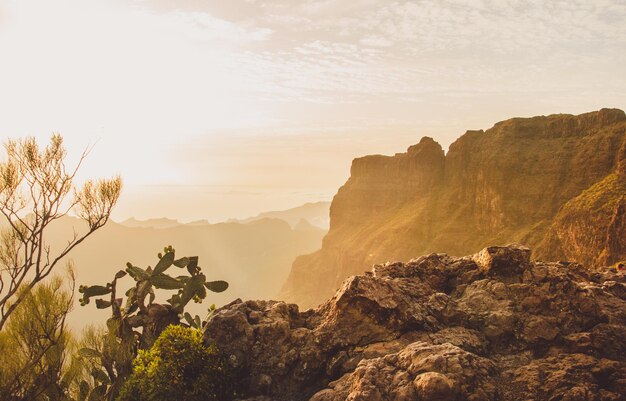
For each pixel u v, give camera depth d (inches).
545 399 329.1
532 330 406.3
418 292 470.3
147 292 503.5
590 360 362.6
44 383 392.2
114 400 410.3
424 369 334.0
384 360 357.1
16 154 434.9
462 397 319.9
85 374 414.0
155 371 394.3
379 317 423.2
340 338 418.6
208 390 390.0
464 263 510.0
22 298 394.9
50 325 395.2
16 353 382.9
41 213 443.5
